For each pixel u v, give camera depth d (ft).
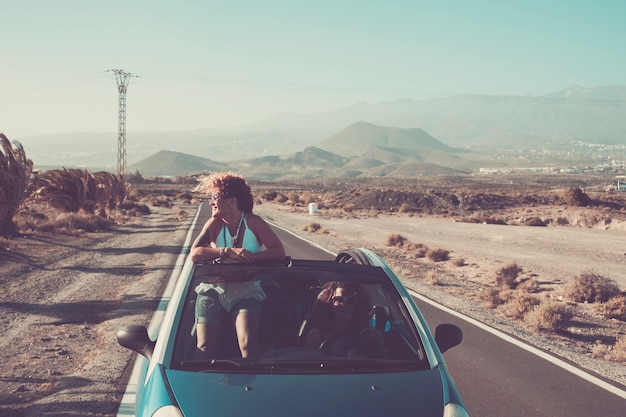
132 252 77.87
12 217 86.74
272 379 12.41
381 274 16.43
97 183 147.02
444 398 12.01
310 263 16.40
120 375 25.70
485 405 22.81
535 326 39.06
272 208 250.16
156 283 51.96
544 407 22.66
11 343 31.63
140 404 12.23
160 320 36.70
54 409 21.27
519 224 191.11
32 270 58.75
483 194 288.92
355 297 15.49
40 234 91.56
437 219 201.36
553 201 278.46
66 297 45.52
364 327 15.25
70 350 30.42
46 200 126.52
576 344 35.42
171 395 11.69
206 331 13.88
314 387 12.08
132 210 184.75
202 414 11.03
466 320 39.37
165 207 251.19
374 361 13.46
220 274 15.23
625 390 25.02
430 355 13.55
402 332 14.43
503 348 32.07
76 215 117.39
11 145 85.20
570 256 88.74
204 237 16.55
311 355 13.65
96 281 53.72
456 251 90.89
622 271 71.61
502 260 79.66
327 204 290.35
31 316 38.58
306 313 15.78
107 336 33.19
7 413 20.93
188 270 15.60
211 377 12.38
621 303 47.03
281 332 14.92
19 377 25.50
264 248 16.92
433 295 49.49
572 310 46.09
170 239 98.07
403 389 12.19
